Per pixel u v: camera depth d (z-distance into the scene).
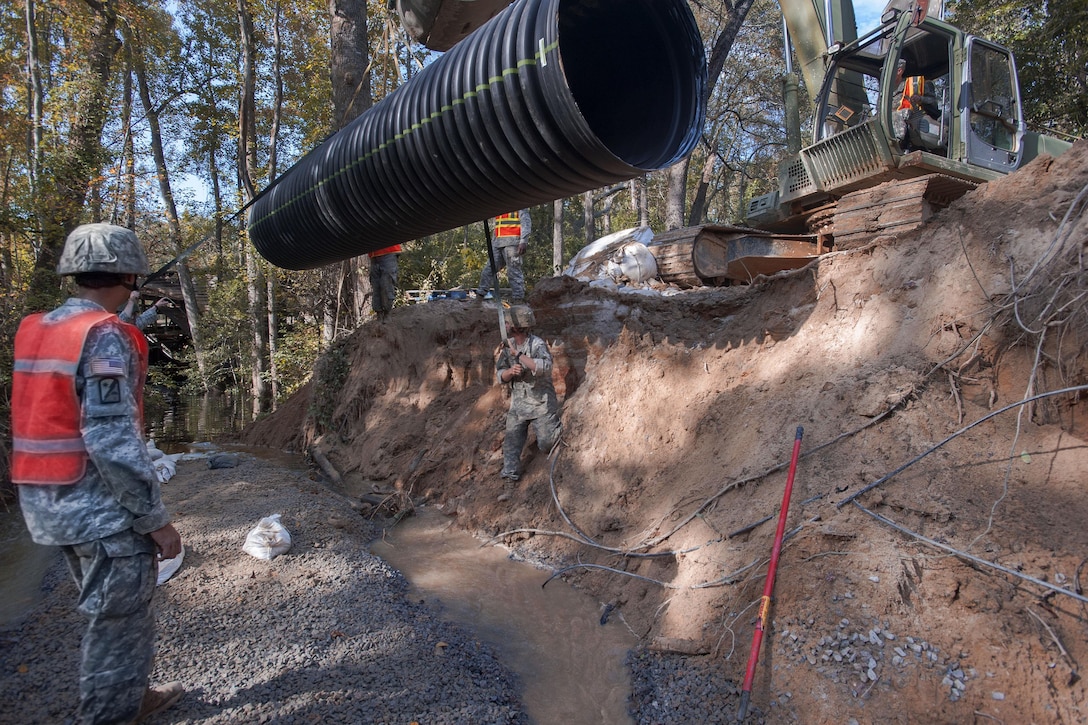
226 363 21.41
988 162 7.36
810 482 4.31
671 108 4.12
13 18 15.20
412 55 10.44
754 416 5.20
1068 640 3.16
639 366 6.40
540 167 3.99
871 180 7.44
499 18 4.05
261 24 22.33
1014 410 4.12
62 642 3.69
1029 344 4.18
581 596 5.07
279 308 21.08
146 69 21.17
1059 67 13.64
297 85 23.45
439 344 8.95
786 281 6.13
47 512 2.59
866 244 5.43
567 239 30.31
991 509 3.73
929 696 3.18
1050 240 4.24
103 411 2.55
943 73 8.22
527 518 6.18
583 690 3.91
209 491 6.66
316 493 7.10
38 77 12.70
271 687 3.45
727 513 4.64
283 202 6.94
